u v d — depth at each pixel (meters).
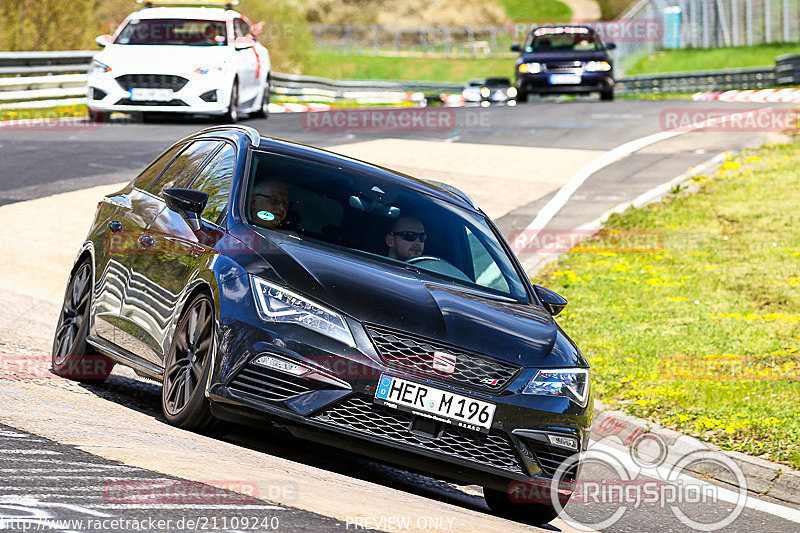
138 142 59.78
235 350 17.05
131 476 13.22
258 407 16.81
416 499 17.02
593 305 39.50
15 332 27.75
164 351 19.05
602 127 77.31
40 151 55.88
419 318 17.62
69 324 23.33
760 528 20.98
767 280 42.00
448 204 22.39
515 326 18.83
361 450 16.98
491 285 20.62
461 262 20.72
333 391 16.81
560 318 38.06
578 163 63.78
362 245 19.83
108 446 14.69
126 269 21.25
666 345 34.38
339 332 17.05
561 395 18.12
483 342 17.81
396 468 21.14
